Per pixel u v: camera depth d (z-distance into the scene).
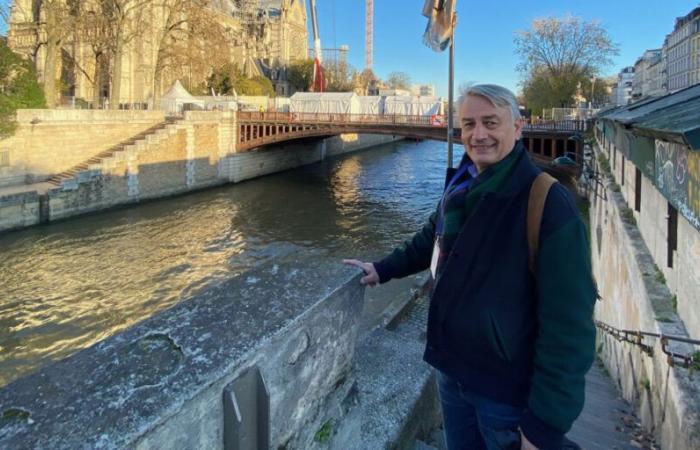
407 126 40.44
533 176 1.90
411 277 19.23
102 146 34.66
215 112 42.19
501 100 1.95
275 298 2.03
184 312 1.88
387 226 30.25
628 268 8.16
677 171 4.93
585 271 1.77
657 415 4.91
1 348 14.71
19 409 1.28
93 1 42.00
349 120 46.94
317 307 2.01
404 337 4.91
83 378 1.42
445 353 2.12
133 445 1.21
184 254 23.88
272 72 108.25
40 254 23.05
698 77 86.06
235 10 110.94
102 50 46.84
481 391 2.03
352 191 42.59
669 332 5.06
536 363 1.83
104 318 16.92
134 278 20.59
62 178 31.03
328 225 30.27
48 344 15.07
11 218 25.81
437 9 14.57
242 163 45.84
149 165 35.41
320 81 94.62
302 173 52.84
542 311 1.81
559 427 1.76
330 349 2.19
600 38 52.78
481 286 1.95
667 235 6.18
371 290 18.19
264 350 1.70
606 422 5.79
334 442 2.25
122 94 62.25
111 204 32.38
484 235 1.94
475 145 1.98
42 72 48.47
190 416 1.39
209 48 49.12
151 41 55.56
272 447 1.80
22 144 29.64
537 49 54.09
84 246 24.53
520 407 1.97
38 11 49.03
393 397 3.72
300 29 126.00
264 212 33.69
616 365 8.16
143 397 1.34
